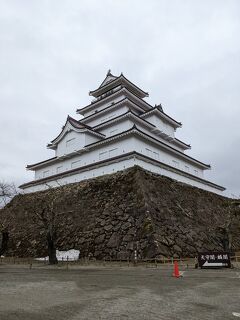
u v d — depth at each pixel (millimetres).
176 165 37000
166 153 35344
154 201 24312
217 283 10867
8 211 35688
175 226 23719
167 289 9352
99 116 38875
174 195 28109
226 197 39531
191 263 19609
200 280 11750
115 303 7066
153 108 37219
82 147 34312
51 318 5602
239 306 6934
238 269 16562
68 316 5766
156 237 20438
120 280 11578
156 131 36969
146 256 19609
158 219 22609
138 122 35000
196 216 28250
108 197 25953
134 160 27344
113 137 30938
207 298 7895
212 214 31672
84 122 40406
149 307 6703
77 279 11922
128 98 36500
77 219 26078
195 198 31516
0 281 11344
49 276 13094
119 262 19906
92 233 23625
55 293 8539
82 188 29109
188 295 8312
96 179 28875
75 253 23016
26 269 16938
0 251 24062
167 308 6637
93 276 13016
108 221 23719
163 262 18797
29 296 8047
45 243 25953
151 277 12602
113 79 41875
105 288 9500
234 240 30109
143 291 8906
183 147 42812
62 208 28562
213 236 27141
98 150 33000
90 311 6211
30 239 27938
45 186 35312
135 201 23703
